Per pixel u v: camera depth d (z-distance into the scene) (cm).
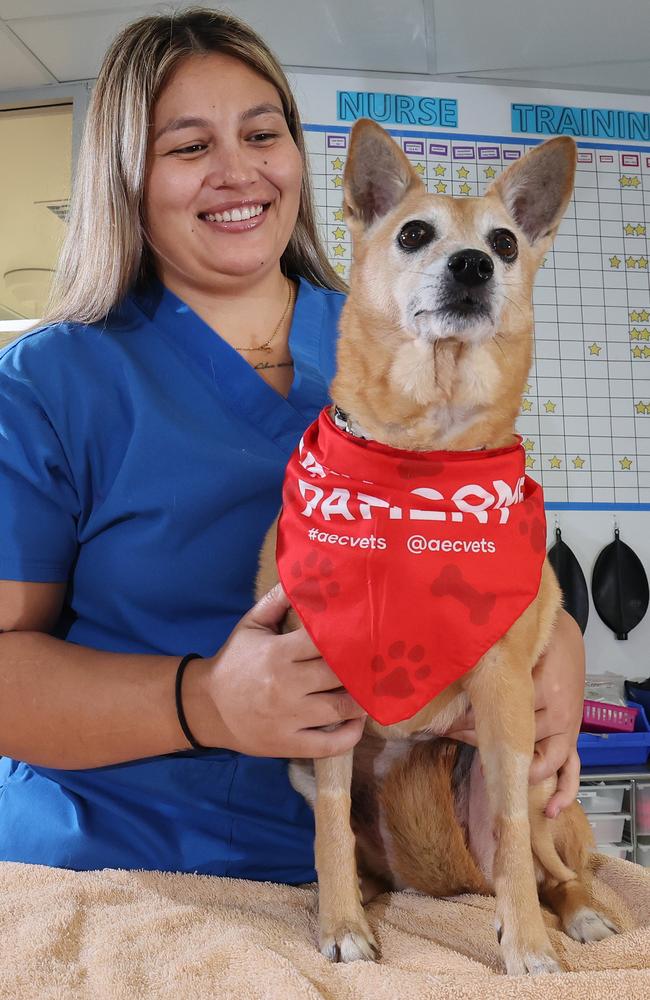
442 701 120
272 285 152
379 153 146
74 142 302
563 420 311
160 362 137
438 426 128
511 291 138
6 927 100
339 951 100
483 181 318
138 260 140
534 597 113
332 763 112
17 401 124
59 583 124
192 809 124
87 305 138
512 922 101
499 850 107
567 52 300
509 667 113
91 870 120
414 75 316
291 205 145
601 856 141
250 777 126
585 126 322
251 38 145
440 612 109
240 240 138
